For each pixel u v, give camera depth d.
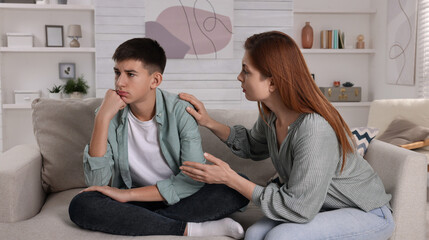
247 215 1.75
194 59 4.67
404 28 4.37
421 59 4.09
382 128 3.53
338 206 1.55
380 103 3.62
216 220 1.56
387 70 4.79
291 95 1.46
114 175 1.72
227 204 1.54
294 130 1.50
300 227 1.39
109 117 1.58
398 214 1.59
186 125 1.66
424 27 4.04
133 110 1.68
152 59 1.58
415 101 3.44
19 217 1.65
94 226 1.49
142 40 1.61
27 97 4.78
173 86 4.68
